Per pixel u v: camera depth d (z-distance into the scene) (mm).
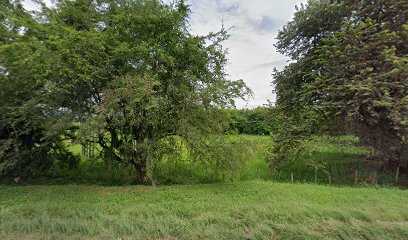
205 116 7348
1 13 6355
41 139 7293
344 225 4113
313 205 5160
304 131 10922
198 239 3744
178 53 7559
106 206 5168
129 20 6938
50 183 8148
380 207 5125
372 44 8484
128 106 5953
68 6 7379
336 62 9383
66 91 6371
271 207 4980
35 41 5918
